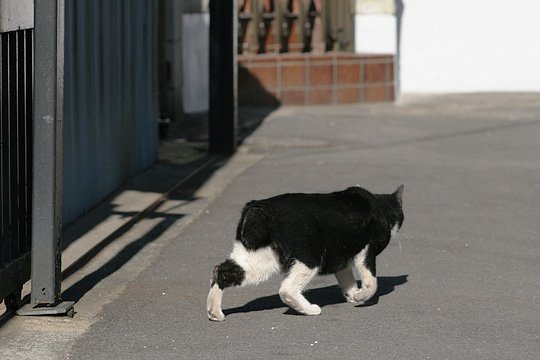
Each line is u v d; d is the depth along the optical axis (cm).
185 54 2469
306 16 2642
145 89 1650
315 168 1698
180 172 1648
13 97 845
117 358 746
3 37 822
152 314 870
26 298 880
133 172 1583
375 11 2681
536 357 752
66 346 775
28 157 883
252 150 1912
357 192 880
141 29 1609
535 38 2870
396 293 948
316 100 2606
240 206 1391
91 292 948
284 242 818
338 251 848
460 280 999
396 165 1727
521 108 2525
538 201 1428
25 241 877
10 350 761
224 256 1102
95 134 1336
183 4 2456
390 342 788
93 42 1320
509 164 1739
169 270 1039
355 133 2127
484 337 803
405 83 2903
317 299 925
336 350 765
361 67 2628
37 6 814
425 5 2872
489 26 2869
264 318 855
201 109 2523
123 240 1182
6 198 829
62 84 838
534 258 1097
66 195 1200
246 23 2609
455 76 2892
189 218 1314
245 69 2573
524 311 884
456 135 2088
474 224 1273
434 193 1480
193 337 799
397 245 1153
